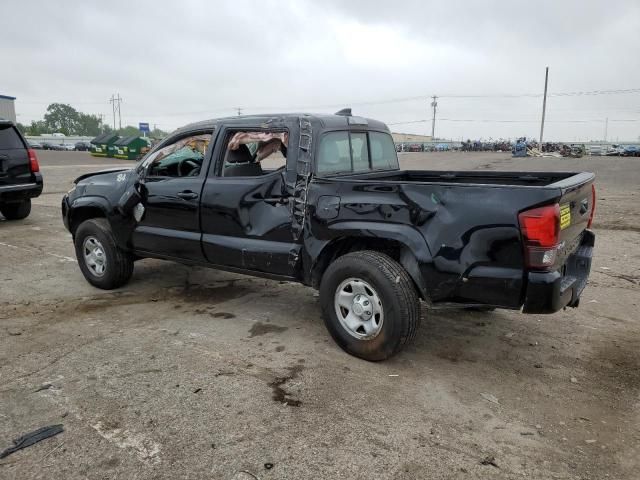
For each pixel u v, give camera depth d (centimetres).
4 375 360
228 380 354
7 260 693
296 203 402
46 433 290
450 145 8306
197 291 560
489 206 326
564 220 330
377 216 364
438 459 272
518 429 301
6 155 900
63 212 589
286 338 429
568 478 259
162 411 313
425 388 347
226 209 439
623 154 5684
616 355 400
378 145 510
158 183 486
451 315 486
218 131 455
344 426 300
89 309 500
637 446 286
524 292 326
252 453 274
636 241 797
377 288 361
